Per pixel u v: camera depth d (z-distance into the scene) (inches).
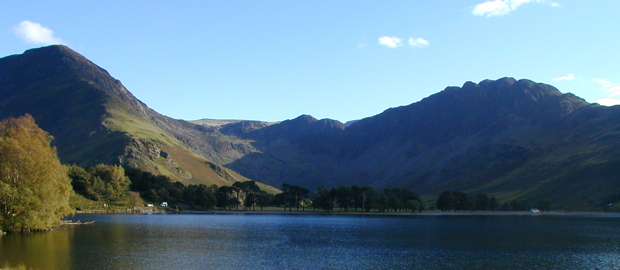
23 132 4771.2
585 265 3582.7
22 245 3949.3
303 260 3705.7
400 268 3420.3
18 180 4340.6
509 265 3570.4
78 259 3408.0
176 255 3782.0
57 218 5196.9
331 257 3882.9
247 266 3385.8
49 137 5910.4
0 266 3016.7
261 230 6574.8
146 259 3528.5
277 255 3946.9
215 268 3270.2
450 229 7057.1
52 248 3863.2
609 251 4360.2
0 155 4266.7
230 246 4478.3
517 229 7081.7
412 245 4781.0
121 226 6574.8
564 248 4579.2
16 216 4325.8
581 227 7603.4
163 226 6840.6
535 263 3661.4
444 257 3939.5
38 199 4458.7
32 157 4453.7
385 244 4862.2
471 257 3946.9
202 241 4845.0
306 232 6333.7
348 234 6063.0
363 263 3607.3
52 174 4623.5
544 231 6707.7
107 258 3503.9
